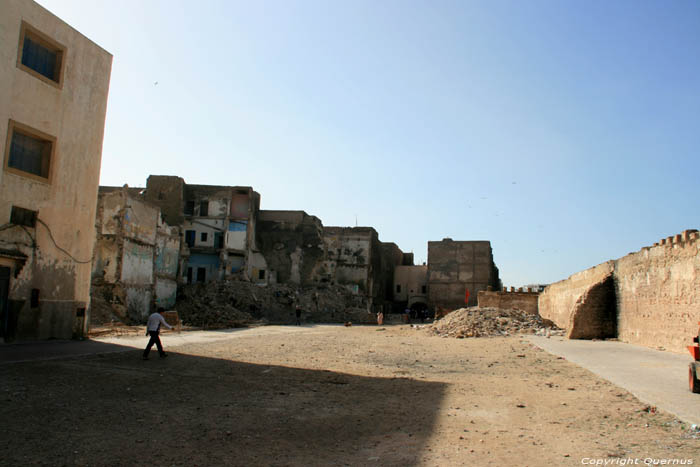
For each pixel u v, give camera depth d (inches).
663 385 503.2
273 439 310.3
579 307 1178.0
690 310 779.4
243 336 1170.0
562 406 414.9
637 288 1005.2
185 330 1293.1
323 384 517.3
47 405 367.9
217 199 2253.9
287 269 2511.1
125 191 1427.2
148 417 351.3
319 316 2290.8
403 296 3469.5
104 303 1331.2
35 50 777.6
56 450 271.9
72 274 824.9
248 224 2279.8
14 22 725.3
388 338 1264.8
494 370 652.1
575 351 868.6
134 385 463.5
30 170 766.5
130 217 1457.9
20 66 736.3
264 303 2107.5
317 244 2596.0
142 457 267.3
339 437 319.6
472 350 933.2
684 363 689.0
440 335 1395.2
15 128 732.0
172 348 791.7
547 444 303.9
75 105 836.0
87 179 861.2
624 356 778.8
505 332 1355.8
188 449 284.4
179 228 1967.3
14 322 727.1
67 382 458.0
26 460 254.1
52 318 787.4
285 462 267.7
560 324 1653.5
